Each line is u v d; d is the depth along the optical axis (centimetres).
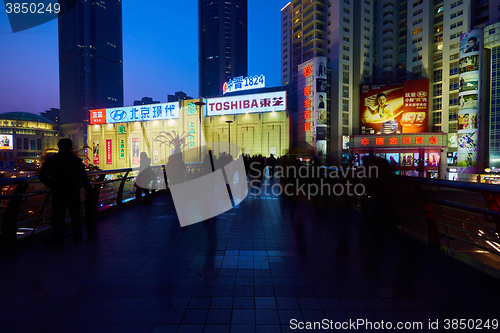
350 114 6369
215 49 16575
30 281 318
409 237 474
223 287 304
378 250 430
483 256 1010
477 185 325
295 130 6944
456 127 5644
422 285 310
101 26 17875
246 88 6656
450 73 5759
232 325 235
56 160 439
